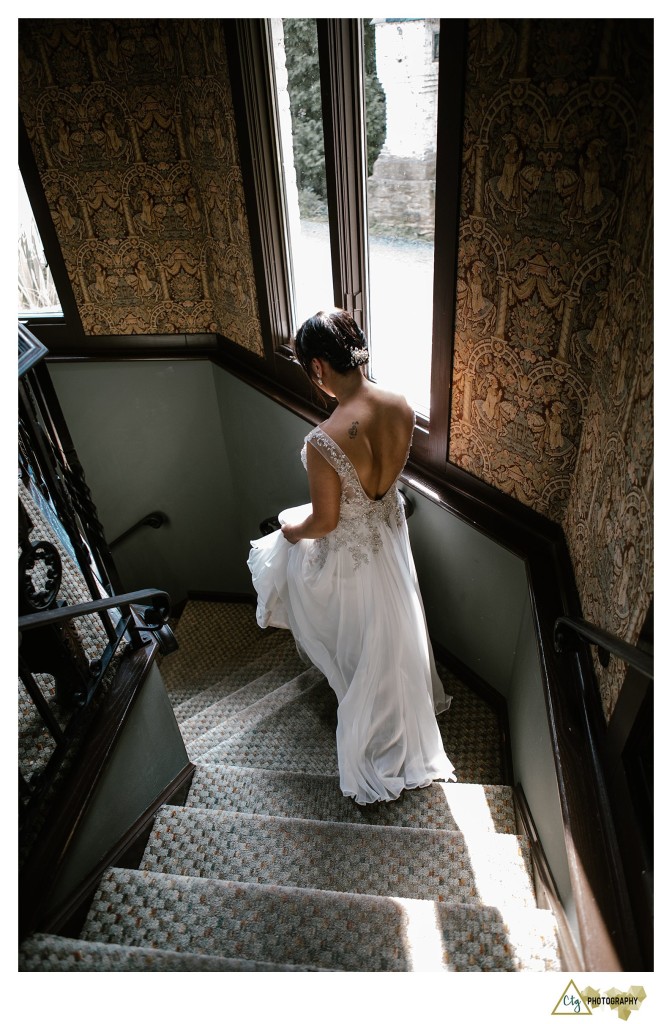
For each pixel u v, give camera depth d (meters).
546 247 1.78
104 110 3.41
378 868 1.97
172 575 5.19
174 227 3.73
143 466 4.60
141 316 4.06
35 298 4.15
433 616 2.99
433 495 2.58
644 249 1.34
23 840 1.60
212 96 3.08
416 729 2.34
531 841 1.97
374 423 1.90
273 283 3.35
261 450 4.13
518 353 2.03
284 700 2.87
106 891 1.75
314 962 1.60
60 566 1.66
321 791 2.33
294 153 2.89
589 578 1.73
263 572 2.58
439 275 2.20
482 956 1.56
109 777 1.83
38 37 3.25
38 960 1.42
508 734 2.58
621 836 1.34
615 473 1.50
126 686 1.93
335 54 2.29
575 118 1.57
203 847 2.03
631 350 1.42
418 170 2.26
